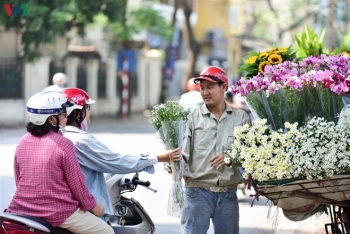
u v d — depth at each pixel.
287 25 73.94
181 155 9.88
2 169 23.84
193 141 10.26
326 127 8.70
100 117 56.81
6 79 45.72
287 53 10.26
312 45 12.99
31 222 8.23
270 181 8.93
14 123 45.88
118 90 60.03
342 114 8.78
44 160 8.41
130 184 10.46
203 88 10.16
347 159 8.62
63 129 8.80
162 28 51.97
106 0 40.84
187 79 55.84
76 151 9.11
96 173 9.35
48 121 8.60
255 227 15.85
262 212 17.66
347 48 12.64
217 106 10.23
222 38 78.50
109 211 9.34
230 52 82.25
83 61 54.19
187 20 55.00
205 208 10.20
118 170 9.23
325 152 8.65
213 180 10.11
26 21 37.50
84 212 8.60
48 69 47.94
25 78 46.25
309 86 9.27
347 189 9.03
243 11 79.94
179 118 9.80
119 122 52.09
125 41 53.75
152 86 68.75
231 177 10.09
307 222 15.15
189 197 10.25
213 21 79.19
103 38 57.91
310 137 8.73
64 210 8.41
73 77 51.75
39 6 37.31
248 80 9.71
